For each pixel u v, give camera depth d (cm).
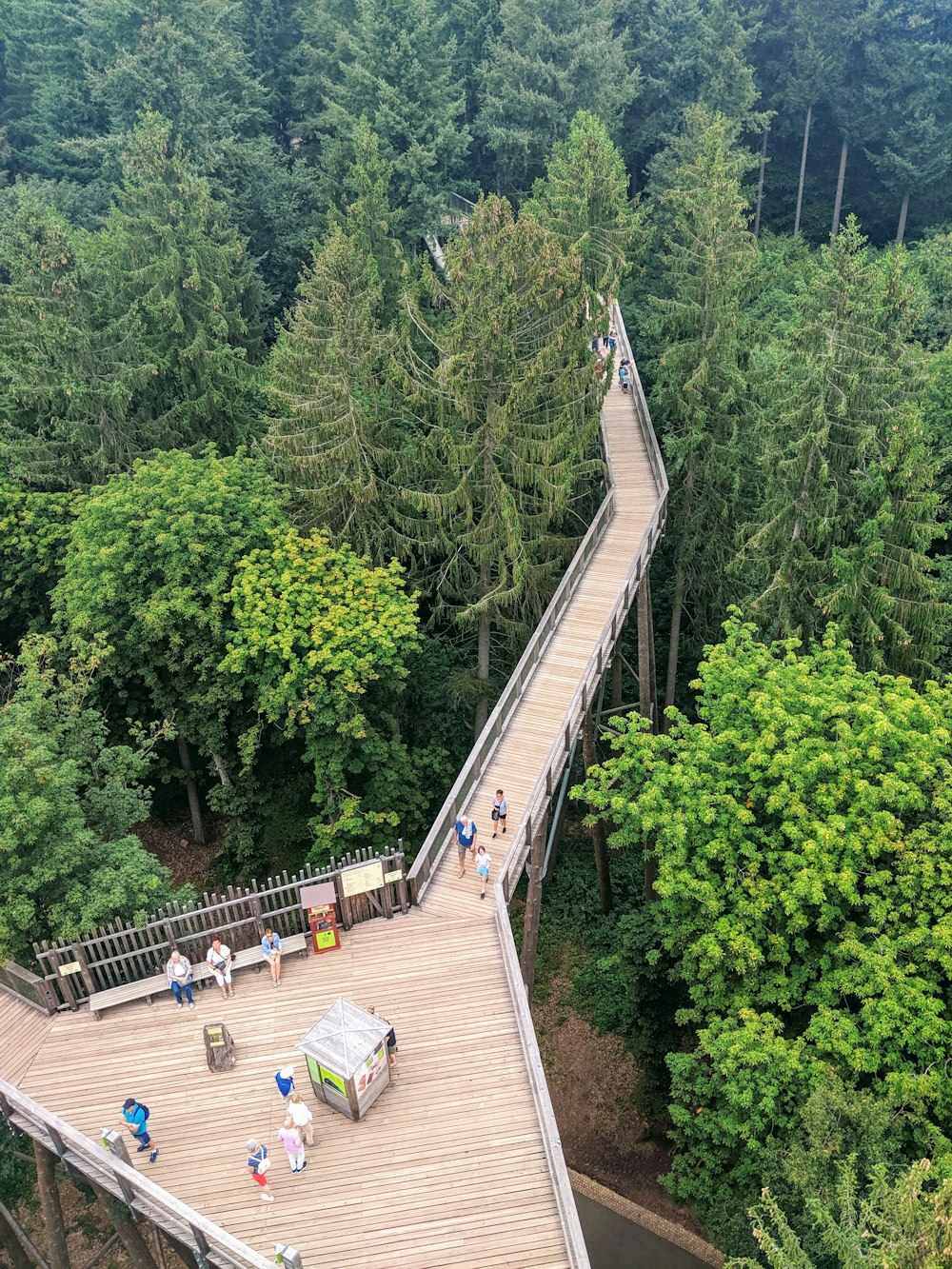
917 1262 870
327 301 2447
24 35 4600
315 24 4447
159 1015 1385
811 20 4253
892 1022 1346
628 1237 1856
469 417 2209
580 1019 2338
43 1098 1259
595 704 2983
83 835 1580
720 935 1557
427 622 2762
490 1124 1190
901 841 1517
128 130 3653
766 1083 1423
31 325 2603
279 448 2373
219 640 2252
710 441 2705
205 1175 1141
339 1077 1154
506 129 3941
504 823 1689
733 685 1841
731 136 3944
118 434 2702
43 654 2195
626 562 2489
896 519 2030
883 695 1805
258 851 2584
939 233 3953
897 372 1997
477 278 2238
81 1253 1930
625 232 2975
